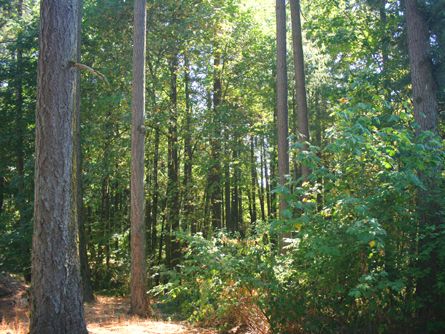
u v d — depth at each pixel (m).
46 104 6.42
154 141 22.95
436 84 10.64
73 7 6.70
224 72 21.27
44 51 6.48
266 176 28.59
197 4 18.03
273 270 7.95
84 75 17.58
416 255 7.51
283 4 12.96
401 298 7.69
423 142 8.32
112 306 13.65
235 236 9.85
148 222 22.80
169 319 10.30
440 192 7.93
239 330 8.52
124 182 19.72
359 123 7.29
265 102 22.53
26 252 17.19
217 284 8.59
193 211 21.34
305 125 12.75
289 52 22.58
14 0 19.55
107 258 22.17
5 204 22.89
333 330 7.52
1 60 19.30
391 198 7.29
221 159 20.08
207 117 19.89
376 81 13.62
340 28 16.56
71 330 6.33
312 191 8.07
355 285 7.25
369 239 6.42
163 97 20.44
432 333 7.57
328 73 20.44
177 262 19.47
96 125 17.47
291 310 7.65
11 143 18.89
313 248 7.04
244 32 21.05
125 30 17.80
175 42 18.20
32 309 6.29
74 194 6.61
